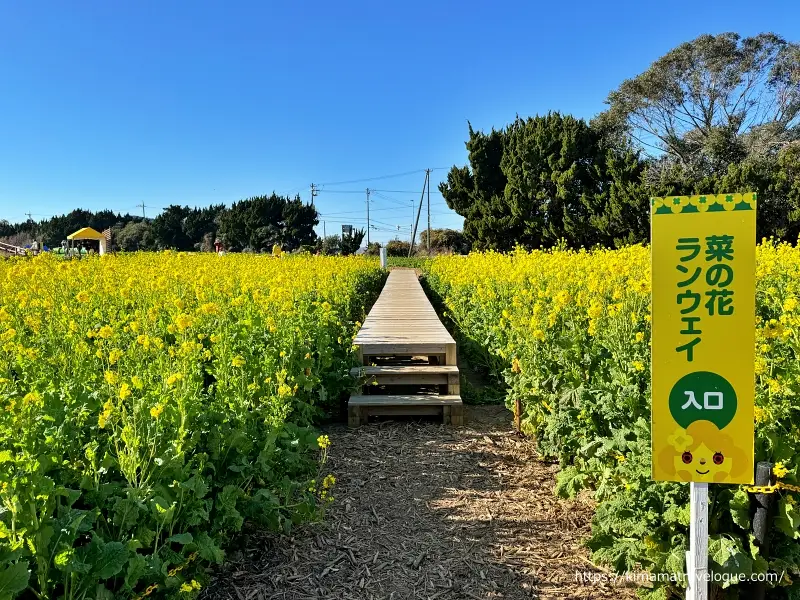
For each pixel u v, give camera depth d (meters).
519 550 3.35
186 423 2.78
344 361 5.92
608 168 24.59
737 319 2.10
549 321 4.93
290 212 51.25
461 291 10.39
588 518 3.70
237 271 10.79
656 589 2.73
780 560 2.44
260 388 3.79
